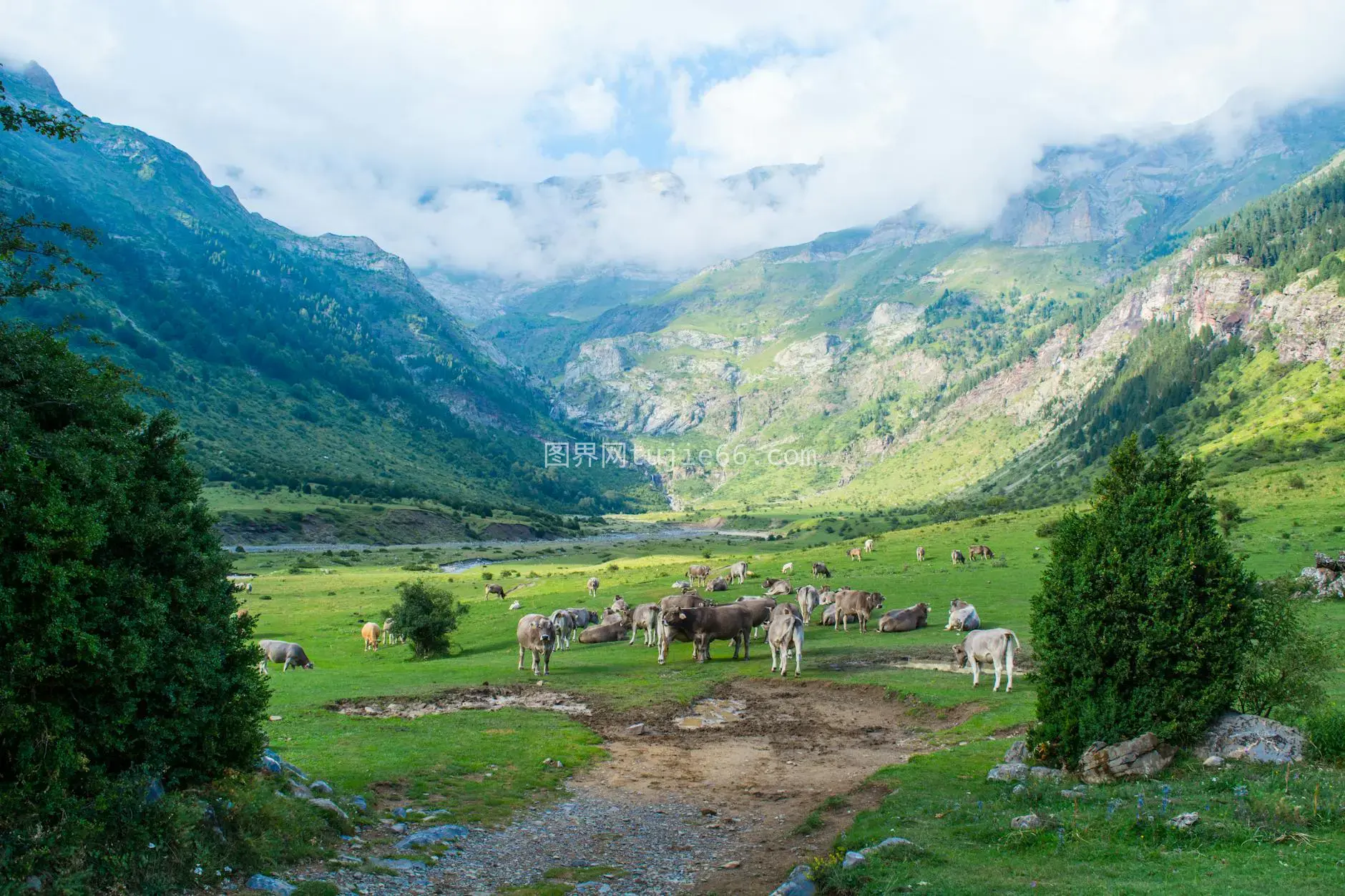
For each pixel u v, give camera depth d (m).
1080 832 12.55
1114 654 16.72
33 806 10.37
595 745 23.94
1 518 10.74
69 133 15.87
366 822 15.69
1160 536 16.86
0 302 13.34
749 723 27.05
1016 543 89.19
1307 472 113.81
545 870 13.91
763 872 13.39
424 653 48.91
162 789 12.70
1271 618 17.09
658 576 90.69
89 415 13.07
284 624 69.75
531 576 106.88
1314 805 12.20
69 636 11.40
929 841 13.22
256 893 11.44
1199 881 10.08
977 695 27.53
